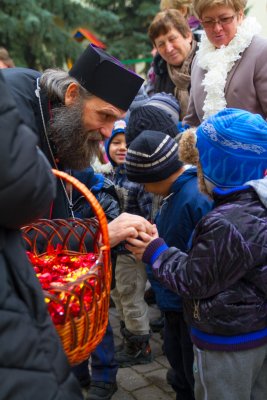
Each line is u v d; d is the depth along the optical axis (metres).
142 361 2.66
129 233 1.56
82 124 1.65
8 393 0.85
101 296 1.18
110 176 2.90
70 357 1.12
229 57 2.40
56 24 8.55
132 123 2.34
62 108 1.64
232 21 2.36
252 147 1.42
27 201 0.89
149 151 1.86
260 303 1.41
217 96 2.42
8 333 0.87
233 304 1.40
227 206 1.41
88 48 1.68
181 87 3.22
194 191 1.81
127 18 9.85
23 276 0.92
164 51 3.18
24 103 1.60
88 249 1.58
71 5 8.45
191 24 3.58
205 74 2.47
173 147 1.89
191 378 1.86
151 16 9.63
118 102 1.67
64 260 1.40
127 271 2.52
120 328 2.92
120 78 1.65
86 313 1.11
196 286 1.40
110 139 2.72
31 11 7.72
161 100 2.80
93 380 2.31
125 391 2.41
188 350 1.85
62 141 1.63
